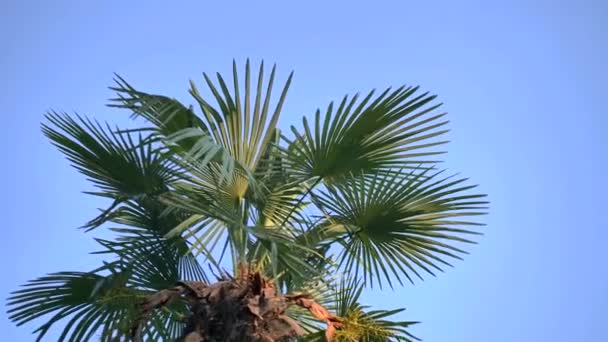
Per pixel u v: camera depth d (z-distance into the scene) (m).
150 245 7.25
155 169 7.00
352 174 7.32
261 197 6.86
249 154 7.31
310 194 7.38
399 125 7.18
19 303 7.12
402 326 7.03
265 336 6.08
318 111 6.96
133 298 7.10
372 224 7.42
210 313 6.13
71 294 7.11
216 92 7.25
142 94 7.28
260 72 7.29
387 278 7.63
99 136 6.86
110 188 7.21
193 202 6.79
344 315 7.23
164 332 7.20
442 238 7.39
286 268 7.07
